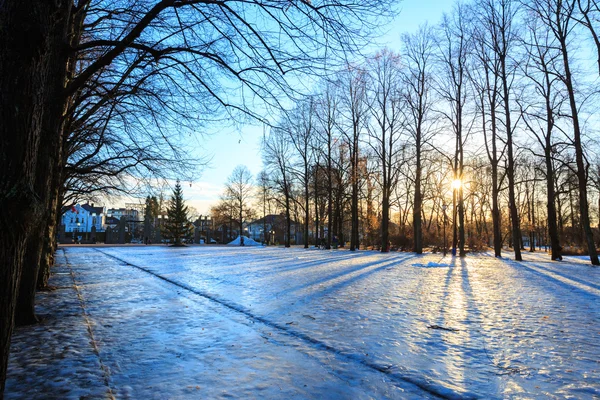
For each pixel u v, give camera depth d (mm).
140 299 9398
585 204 22562
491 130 26734
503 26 25828
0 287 2602
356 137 38219
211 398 3676
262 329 6398
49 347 5355
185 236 75062
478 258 28875
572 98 22812
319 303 8734
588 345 5465
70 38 8406
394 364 4629
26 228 2662
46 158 6793
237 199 71875
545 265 21609
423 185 44500
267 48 6180
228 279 13398
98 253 32938
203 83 6887
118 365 4625
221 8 6160
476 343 5539
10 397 3682
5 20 2684
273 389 3900
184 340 5734
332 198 45969
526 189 55688
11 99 2662
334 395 3766
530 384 4039
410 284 12305
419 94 32500
